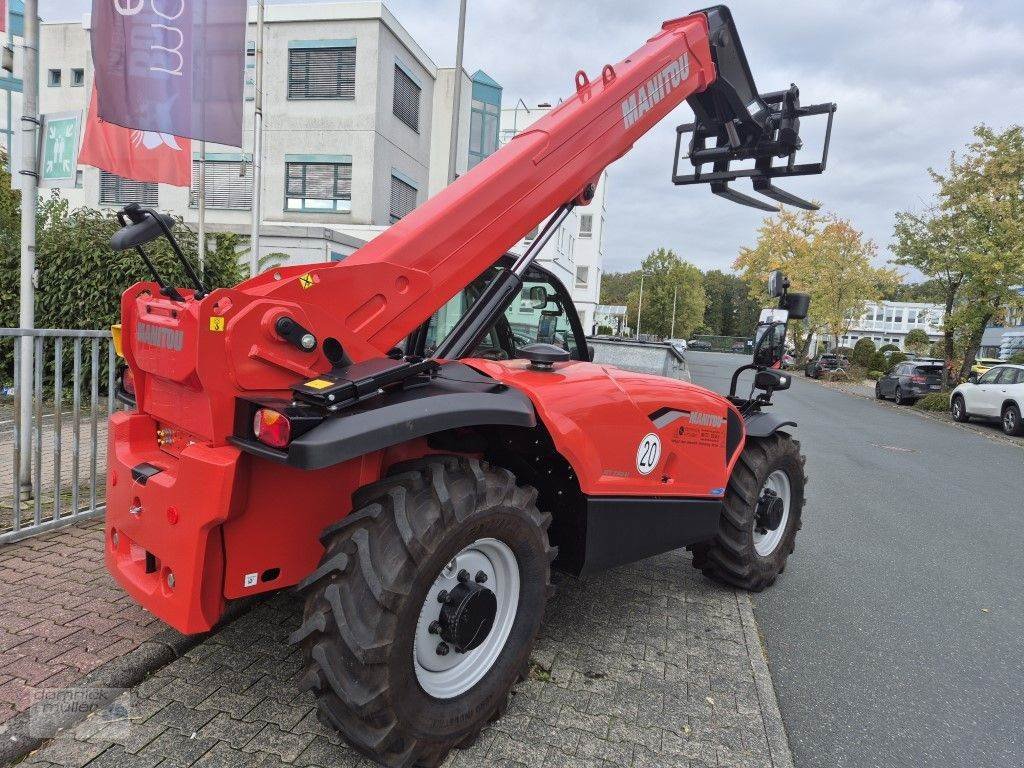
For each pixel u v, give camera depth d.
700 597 4.01
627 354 6.69
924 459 10.88
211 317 2.00
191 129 5.43
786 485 4.41
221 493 2.02
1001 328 42.00
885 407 21.44
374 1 21.06
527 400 2.53
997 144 19.05
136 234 2.34
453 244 2.61
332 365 2.25
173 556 2.16
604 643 3.32
